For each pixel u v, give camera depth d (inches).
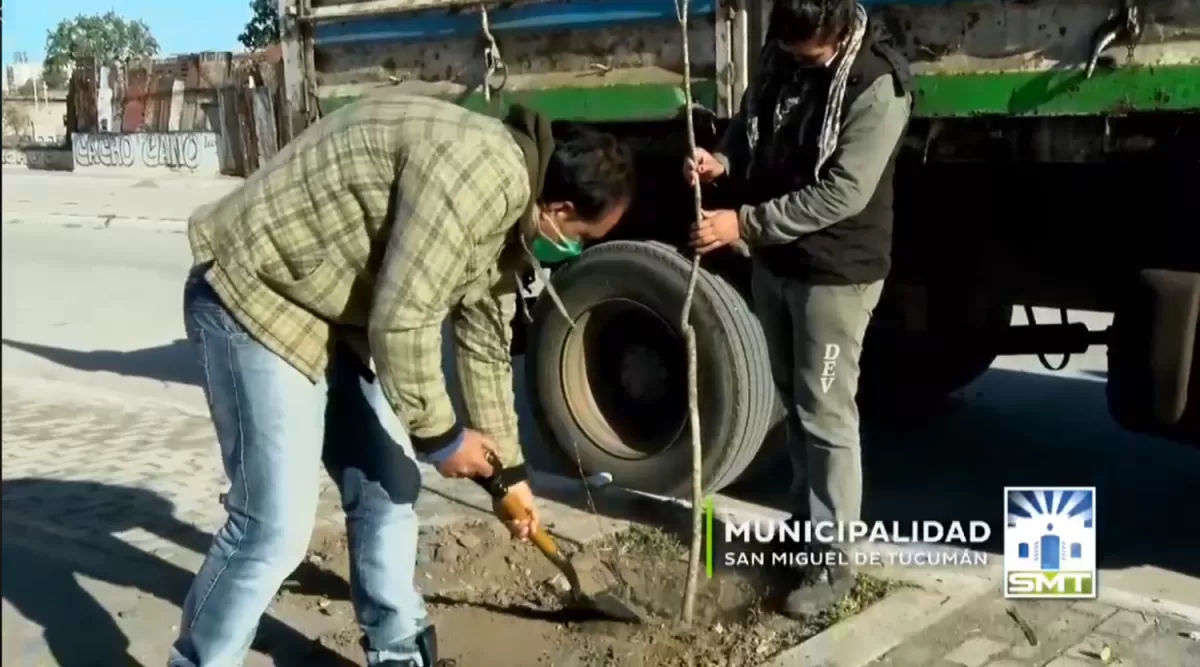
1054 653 134.6
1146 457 210.4
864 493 195.9
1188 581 157.5
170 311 396.2
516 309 202.4
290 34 223.8
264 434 112.2
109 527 186.2
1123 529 176.9
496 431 125.0
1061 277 168.2
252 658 141.0
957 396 252.2
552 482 200.1
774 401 176.7
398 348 103.0
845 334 137.9
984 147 150.5
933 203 177.3
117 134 1162.6
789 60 136.6
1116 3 131.4
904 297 189.0
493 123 104.7
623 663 135.8
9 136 1563.7
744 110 145.5
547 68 187.8
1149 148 137.3
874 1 150.9
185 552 175.8
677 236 182.7
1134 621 142.7
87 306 409.4
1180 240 141.0
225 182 970.7
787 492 194.7
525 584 159.0
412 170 101.7
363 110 106.8
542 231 109.3
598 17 178.5
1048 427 229.1
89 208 776.3
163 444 233.6
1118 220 154.5
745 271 174.7
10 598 159.3
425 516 185.5
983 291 179.6
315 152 106.7
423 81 205.6
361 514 127.0
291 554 115.6
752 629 142.5
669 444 180.9
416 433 110.0
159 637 147.9
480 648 141.6
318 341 112.9
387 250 103.0
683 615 144.6
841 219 131.9
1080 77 135.4
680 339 176.7
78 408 263.6
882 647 135.5
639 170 186.7
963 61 144.9
